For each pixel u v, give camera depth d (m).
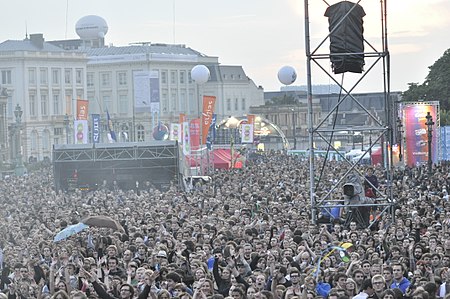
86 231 66.81
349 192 71.12
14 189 146.62
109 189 148.12
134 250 59.66
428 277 48.38
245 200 100.62
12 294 53.25
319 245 56.09
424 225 67.56
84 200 117.19
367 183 75.06
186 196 108.88
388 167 72.44
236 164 197.50
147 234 68.81
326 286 47.38
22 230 81.75
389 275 47.47
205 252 56.09
